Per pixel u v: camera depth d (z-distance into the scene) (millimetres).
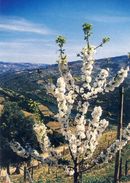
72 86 13281
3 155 71812
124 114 85500
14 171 72500
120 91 22953
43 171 61500
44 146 13609
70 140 13375
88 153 13578
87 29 12352
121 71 13484
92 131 13594
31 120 74562
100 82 13430
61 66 13039
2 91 130875
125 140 13766
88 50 12992
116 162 25781
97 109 13406
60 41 12484
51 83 12727
